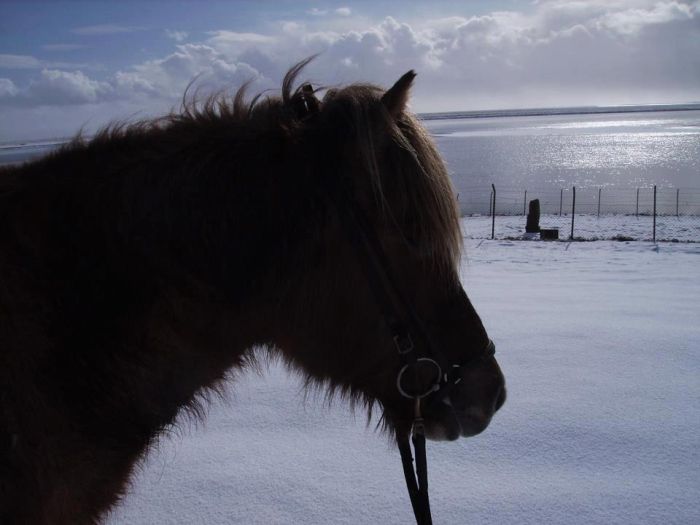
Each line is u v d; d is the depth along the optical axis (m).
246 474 2.83
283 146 1.53
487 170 64.31
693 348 4.54
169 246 1.47
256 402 3.71
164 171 1.50
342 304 1.50
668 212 30.42
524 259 12.72
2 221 1.44
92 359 1.40
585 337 4.93
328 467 2.89
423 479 1.68
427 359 1.54
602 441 3.03
